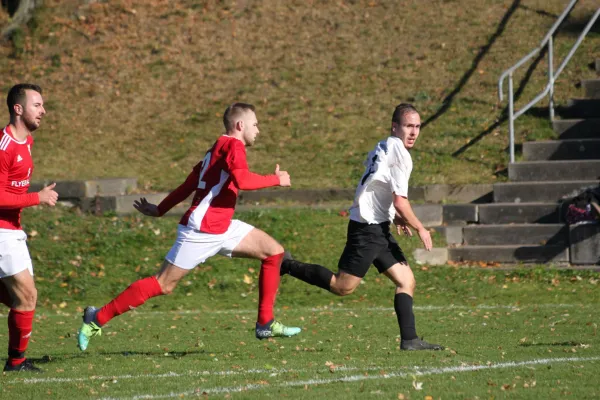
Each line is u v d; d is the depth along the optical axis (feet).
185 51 270.46
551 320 121.39
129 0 294.25
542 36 247.91
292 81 250.98
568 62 235.40
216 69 261.03
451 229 181.06
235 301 155.43
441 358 88.43
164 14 287.28
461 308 138.51
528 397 67.41
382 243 92.79
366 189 91.66
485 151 211.41
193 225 89.76
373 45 259.19
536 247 173.27
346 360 89.61
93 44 278.87
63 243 178.60
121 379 81.15
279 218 183.52
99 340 115.14
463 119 223.30
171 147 231.91
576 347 95.20
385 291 155.94
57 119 246.68
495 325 118.42
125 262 171.94
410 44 256.32
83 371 86.79
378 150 91.09
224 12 283.59
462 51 248.93
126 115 246.88
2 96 260.42
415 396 68.59
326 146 222.89
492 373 78.59
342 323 126.31
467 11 264.93
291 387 74.18
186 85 256.52
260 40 270.05
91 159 228.22
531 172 197.67
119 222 189.26
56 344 112.27
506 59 241.96
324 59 257.55
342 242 173.78
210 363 90.53
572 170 195.62
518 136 213.66
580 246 168.66
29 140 86.84
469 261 175.32
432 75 242.37
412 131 91.25
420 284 158.51
